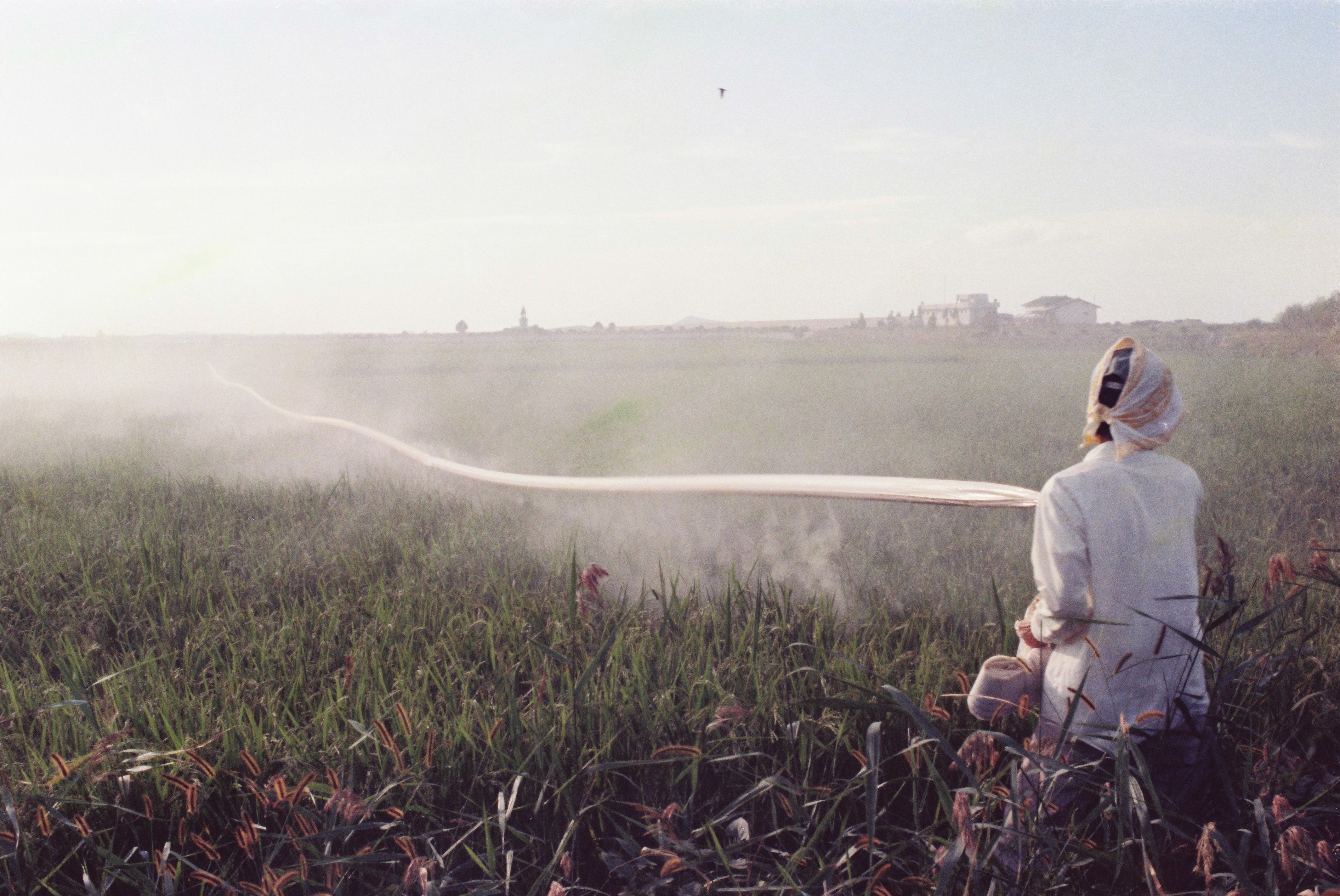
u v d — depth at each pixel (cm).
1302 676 337
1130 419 273
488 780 304
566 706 329
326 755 314
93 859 284
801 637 418
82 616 497
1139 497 270
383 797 284
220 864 274
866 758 276
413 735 307
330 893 249
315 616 477
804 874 271
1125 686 270
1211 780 289
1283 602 315
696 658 388
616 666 368
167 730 326
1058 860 241
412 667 385
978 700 299
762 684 354
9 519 757
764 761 314
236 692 361
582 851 292
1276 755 279
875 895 237
